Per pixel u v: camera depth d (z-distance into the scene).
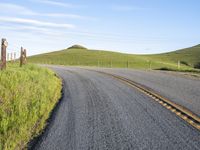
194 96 14.59
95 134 8.20
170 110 11.25
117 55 132.75
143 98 14.00
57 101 13.59
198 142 7.53
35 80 16.59
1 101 10.37
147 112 10.89
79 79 23.75
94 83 20.66
